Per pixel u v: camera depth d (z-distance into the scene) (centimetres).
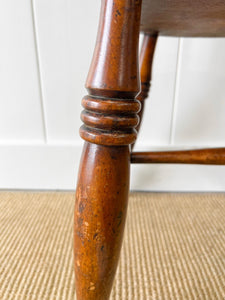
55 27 51
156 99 57
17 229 47
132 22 19
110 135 20
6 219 50
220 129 59
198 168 61
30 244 43
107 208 21
